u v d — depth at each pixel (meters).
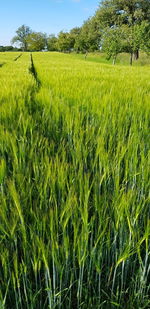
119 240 1.87
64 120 3.78
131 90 5.84
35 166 2.15
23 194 1.81
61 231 1.85
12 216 1.54
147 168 2.09
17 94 4.75
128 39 35.91
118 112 4.10
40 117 3.90
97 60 55.25
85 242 1.54
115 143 3.04
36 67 14.66
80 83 6.84
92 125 3.60
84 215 1.52
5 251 1.51
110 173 2.25
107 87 6.27
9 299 1.68
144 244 2.02
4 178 1.98
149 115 3.98
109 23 50.97
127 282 1.94
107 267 1.85
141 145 2.65
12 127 3.09
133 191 1.89
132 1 47.09
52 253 1.51
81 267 1.64
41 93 5.18
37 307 1.70
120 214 1.68
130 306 1.76
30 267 1.68
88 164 2.81
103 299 1.85
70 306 1.72
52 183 1.79
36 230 1.70
